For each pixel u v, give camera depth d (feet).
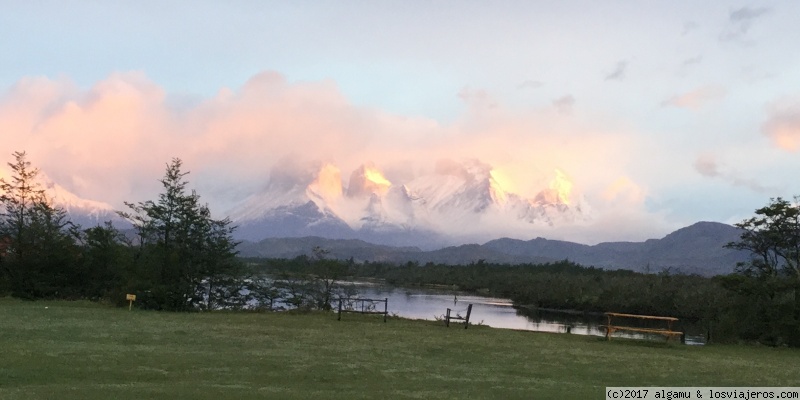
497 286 341.82
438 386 45.83
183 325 82.17
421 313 178.50
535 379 50.93
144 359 51.52
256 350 61.00
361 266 453.17
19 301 123.03
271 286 156.15
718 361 68.54
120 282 130.62
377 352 63.82
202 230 140.15
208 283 140.46
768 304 100.27
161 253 132.16
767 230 114.93
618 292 234.99
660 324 182.60
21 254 138.72
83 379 42.70
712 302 158.40
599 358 65.87
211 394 38.68
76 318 85.30
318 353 60.95
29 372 43.65
